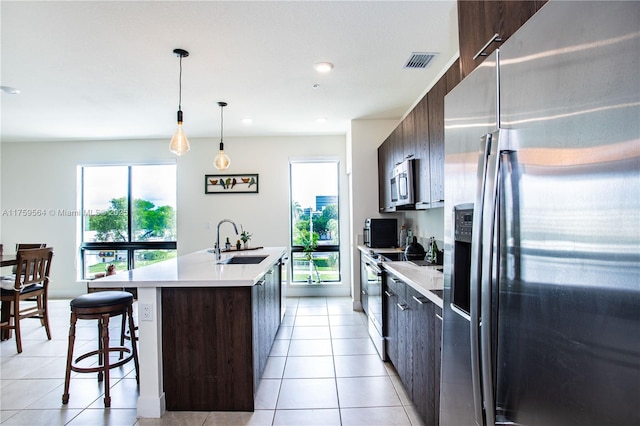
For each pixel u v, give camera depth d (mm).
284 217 5516
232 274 2369
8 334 3582
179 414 2207
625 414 589
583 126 673
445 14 2250
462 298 1272
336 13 2223
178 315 2246
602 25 632
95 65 2906
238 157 5539
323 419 2137
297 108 4148
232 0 2070
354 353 3148
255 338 2340
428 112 2566
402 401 2326
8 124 4645
